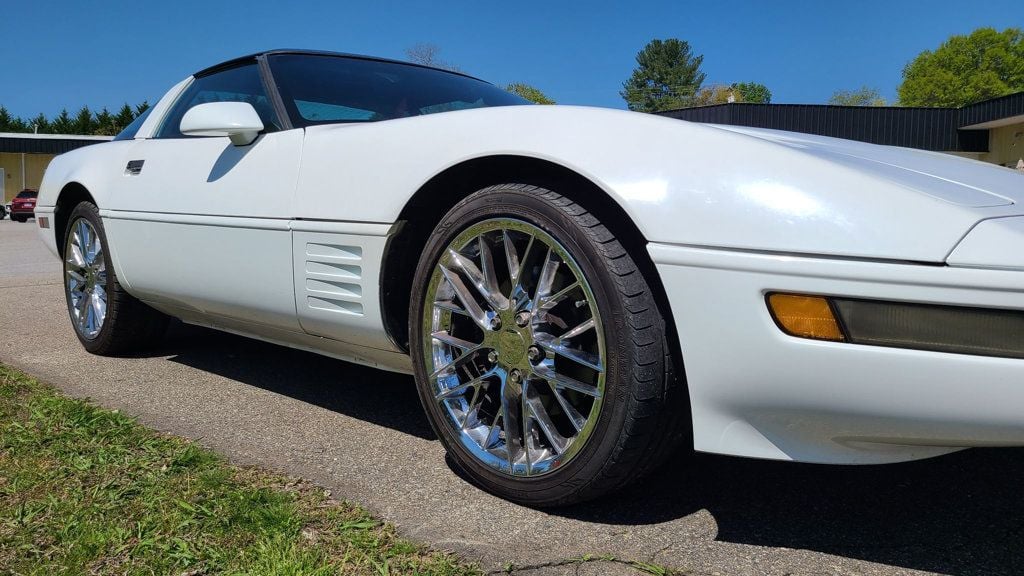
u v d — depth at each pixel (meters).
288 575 1.41
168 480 1.88
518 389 1.83
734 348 1.50
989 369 1.30
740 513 1.80
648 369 1.60
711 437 1.58
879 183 1.43
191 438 2.28
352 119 2.64
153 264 2.89
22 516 1.66
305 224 2.22
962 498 1.91
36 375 3.09
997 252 1.29
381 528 1.67
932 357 1.33
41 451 2.07
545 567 1.52
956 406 1.34
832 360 1.41
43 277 7.01
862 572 1.53
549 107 1.85
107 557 1.50
